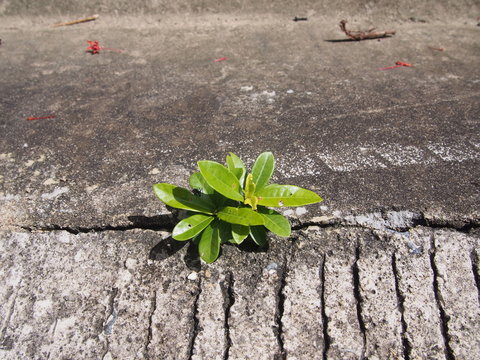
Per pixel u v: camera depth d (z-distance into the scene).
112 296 0.27
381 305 0.26
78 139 0.39
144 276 0.28
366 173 0.33
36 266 0.29
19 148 0.38
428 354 0.25
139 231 0.30
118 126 0.40
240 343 0.26
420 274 0.27
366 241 0.29
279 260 0.28
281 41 0.56
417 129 0.38
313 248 0.29
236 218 0.26
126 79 0.48
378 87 0.45
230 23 0.61
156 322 0.26
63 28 0.62
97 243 0.30
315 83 0.46
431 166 0.34
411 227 0.29
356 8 0.62
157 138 0.39
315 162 0.35
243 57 0.52
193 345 0.26
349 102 0.43
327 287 0.27
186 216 0.30
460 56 0.52
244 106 0.43
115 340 0.26
